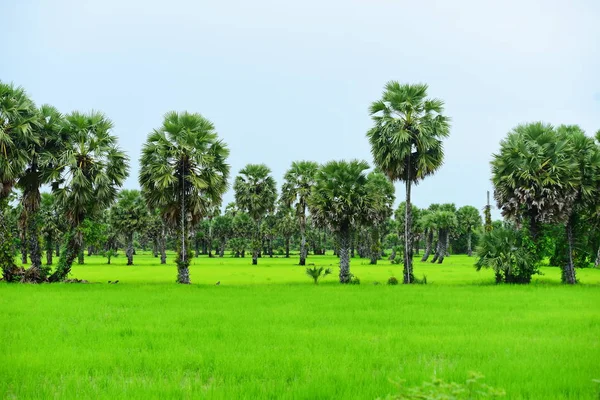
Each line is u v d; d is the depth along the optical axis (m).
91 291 26.91
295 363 11.00
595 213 33.44
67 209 34.09
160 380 9.62
